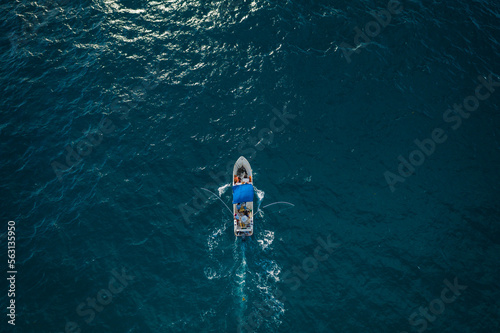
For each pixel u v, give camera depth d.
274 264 33.00
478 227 33.66
